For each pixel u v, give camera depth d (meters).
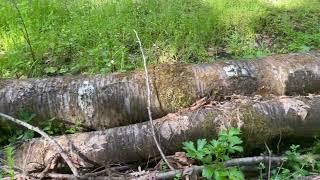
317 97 0.90
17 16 1.32
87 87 0.94
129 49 1.23
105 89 0.93
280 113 0.86
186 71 0.95
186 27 1.28
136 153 0.84
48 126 0.94
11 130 0.94
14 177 0.79
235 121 0.84
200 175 0.79
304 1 1.49
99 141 0.84
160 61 1.19
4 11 1.34
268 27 1.35
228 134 0.79
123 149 0.84
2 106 0.93
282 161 0.82
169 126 0.85
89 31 1.26
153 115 0.93
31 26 1.29
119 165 0.85
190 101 0.93
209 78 0.94
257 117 0.85
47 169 0.81
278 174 0.81
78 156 0.82
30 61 1.16
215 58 1.21
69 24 1.30
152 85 0.93
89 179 0.78
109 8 1.37
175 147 0.85
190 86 0.93
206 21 1.31
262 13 1.39
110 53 1.18
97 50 1.17
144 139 0.84
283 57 0.98
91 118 0.94
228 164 0.80
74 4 1.42
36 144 0.85
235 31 1.31
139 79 0.94
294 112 0.86
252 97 0.93
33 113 0.94
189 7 1.41
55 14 1.37
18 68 1.15
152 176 0.78
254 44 1.27
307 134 0.88
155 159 0.85
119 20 1.30
